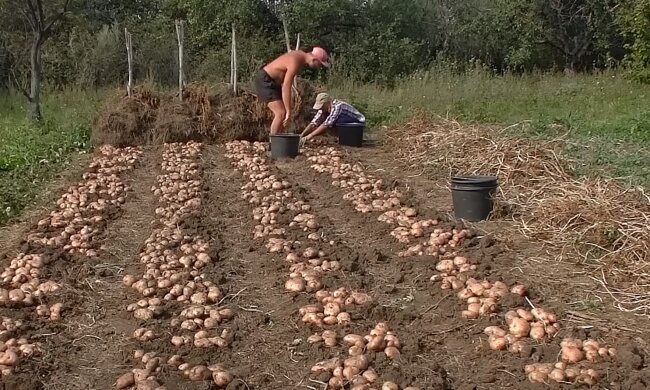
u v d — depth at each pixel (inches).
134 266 169.0
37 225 197.0
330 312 132.6
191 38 650.8
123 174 282.2
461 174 256.8
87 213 213.3
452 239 176.7
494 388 107.4
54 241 180.5
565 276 154.1
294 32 667.4
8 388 109.5
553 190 211.2
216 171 291.9
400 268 162.2
